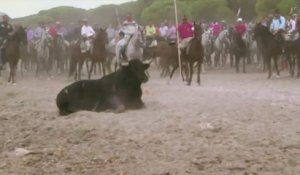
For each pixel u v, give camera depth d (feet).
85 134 39.65
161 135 37.68
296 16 95.25
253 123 40.60
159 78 91.86
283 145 33.83
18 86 77.77
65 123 43.80
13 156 33.88
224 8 198.80
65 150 35.04
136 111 47.52
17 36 81.51
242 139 35.70
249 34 115.85
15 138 39.91
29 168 30.86
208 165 30.09
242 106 48.39
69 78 95.50
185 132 38.42
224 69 111.75
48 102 57.52
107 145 35.83
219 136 36.81
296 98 54.44
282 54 92.58
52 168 30.73
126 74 48.14
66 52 111.24
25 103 57.77
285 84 74.90
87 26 93.50
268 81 81.20
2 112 52.26
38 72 104.06
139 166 30.45
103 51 84.23
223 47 115.24
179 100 53.78
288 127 38.83
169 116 44.29
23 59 106.63
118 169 29.99
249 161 30.58
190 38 74.74
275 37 86.58
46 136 39.91
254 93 59.82
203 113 45.32
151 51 97.55
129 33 80.94
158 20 196.85
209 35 114.52
